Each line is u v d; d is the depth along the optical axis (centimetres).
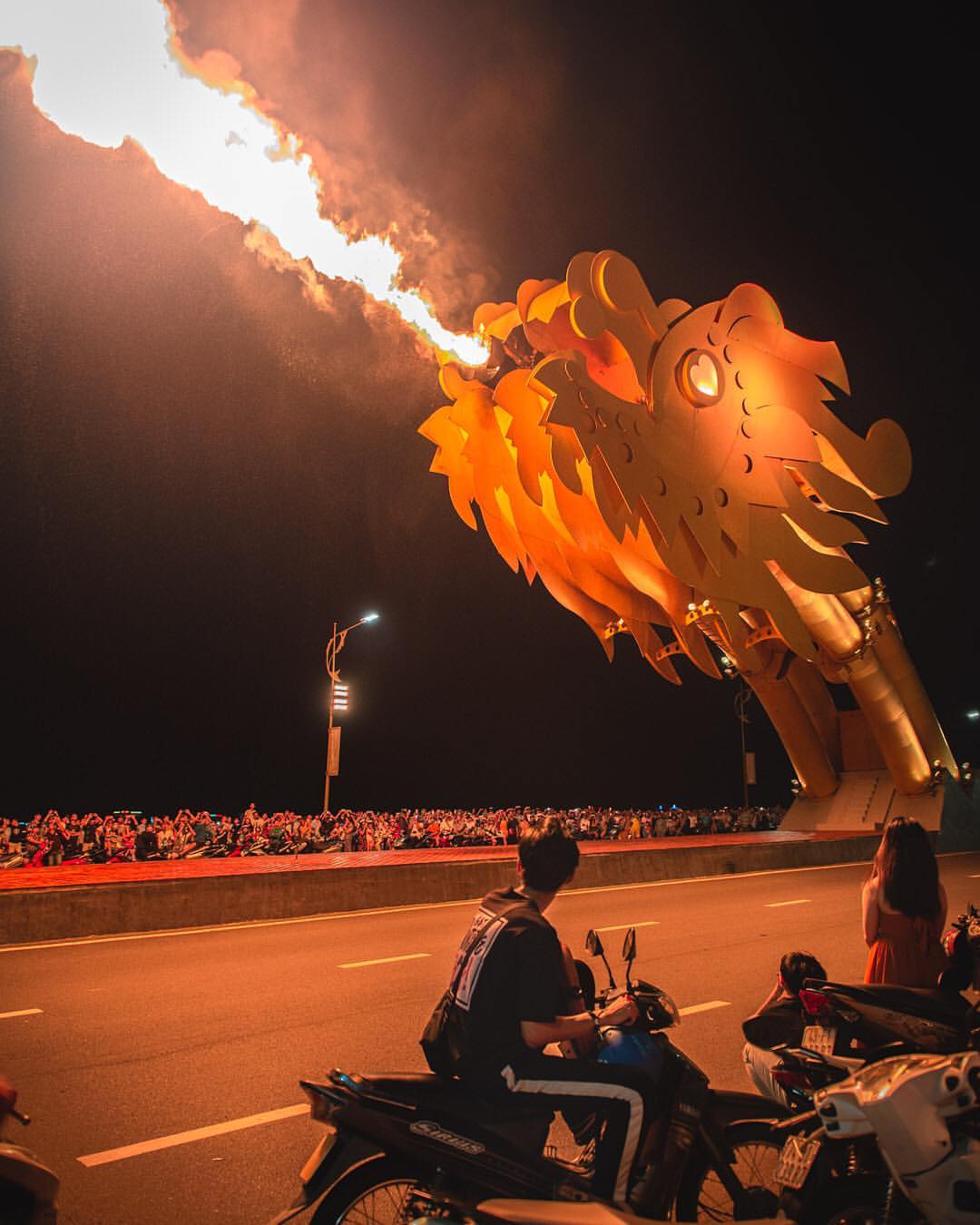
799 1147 329
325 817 2780
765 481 1623
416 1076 334
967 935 413
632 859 2058
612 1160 320
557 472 1440
